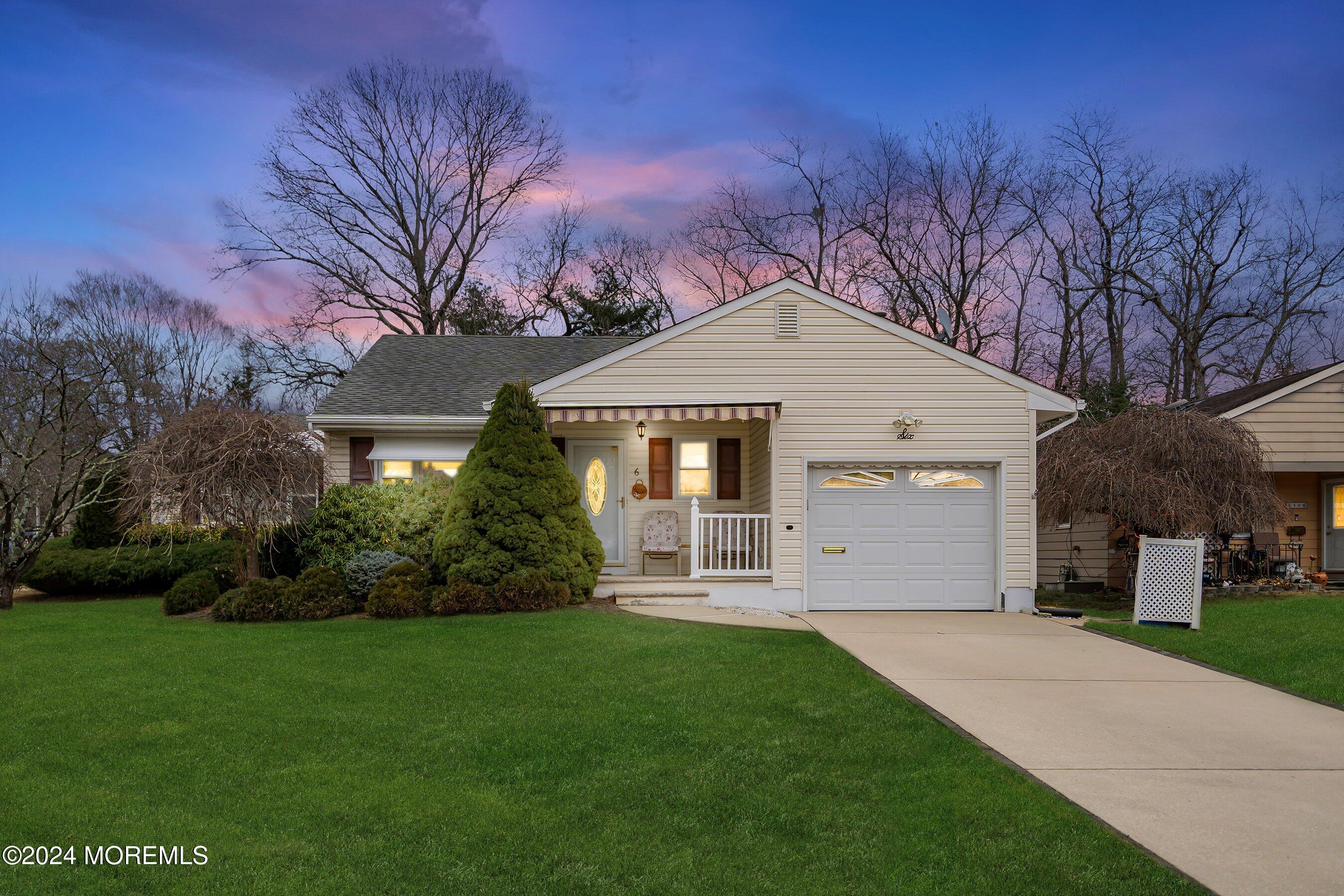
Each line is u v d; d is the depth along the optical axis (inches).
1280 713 334.3
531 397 591.5
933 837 214.5
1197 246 1315.2
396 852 203.0
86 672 371.9
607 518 709.9
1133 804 236.2
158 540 716.0
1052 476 718.5
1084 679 388.8
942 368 640.4
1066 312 1378.0
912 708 328.8
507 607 542.0
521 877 191.9
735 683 364.8
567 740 287.1
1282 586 704.4
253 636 461.7
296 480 602.5
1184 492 645.9
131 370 1299.2
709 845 210.1
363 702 330.3
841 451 635.5
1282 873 194.1
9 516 614.2
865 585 638.5
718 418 614.5
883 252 1423.5
